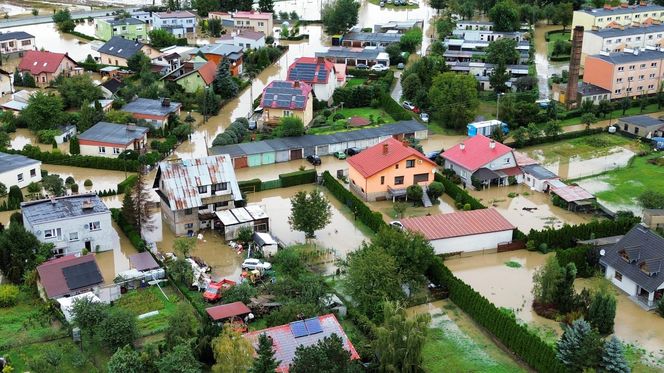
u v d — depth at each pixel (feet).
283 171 385.09
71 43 638.94
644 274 262.47
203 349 215.72
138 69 542.16
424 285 265.34
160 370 202.18
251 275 270.87
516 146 419.13
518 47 587.27
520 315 253.65
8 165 347.97
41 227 281.13
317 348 194.80
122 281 263.29
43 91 483.51
